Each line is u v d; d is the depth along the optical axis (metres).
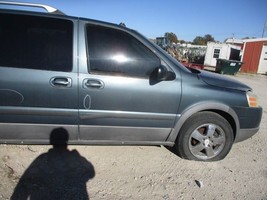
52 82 3.12
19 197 2.77
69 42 3.21
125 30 3.37
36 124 3.21
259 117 3.93
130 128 3.43
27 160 3.43
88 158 3.63
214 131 3.74
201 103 3.53
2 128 3.17
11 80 3.05
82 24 3.28
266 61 25.83
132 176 3.34
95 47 3.26
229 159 4.03
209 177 3.48
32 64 3.11
